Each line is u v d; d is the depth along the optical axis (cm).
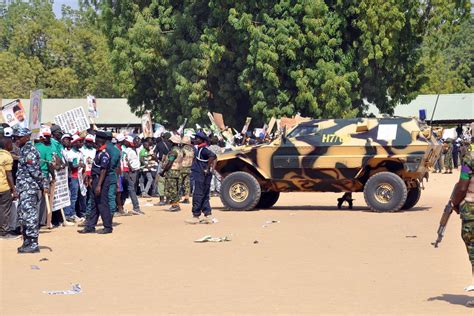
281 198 3419
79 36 10512
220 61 5288
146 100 5841
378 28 5056
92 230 2131
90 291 1302
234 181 2769
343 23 5119
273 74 4988
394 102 5475
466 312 1112
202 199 2350
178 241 1933
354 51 5147
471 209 1168
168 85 5453
